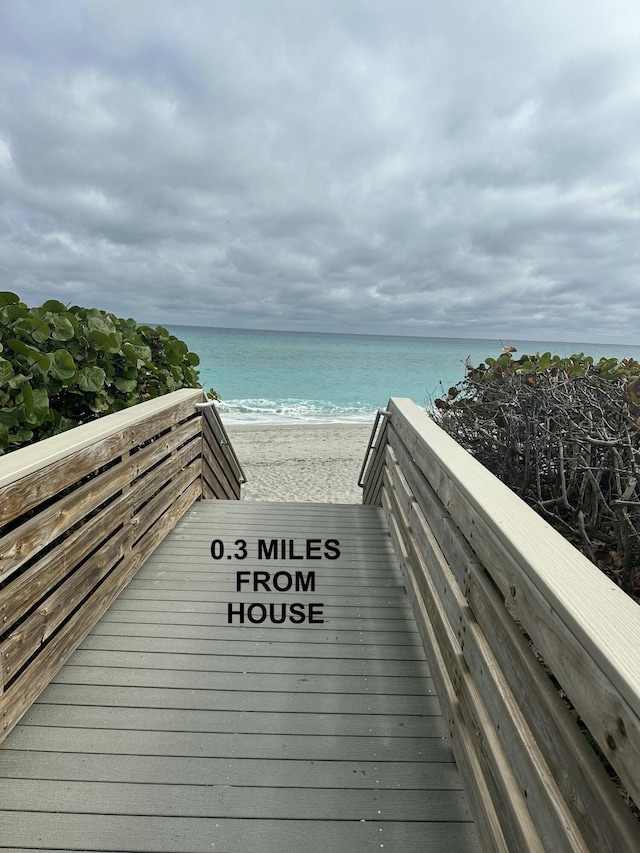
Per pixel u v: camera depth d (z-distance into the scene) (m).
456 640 1.69
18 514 1.55
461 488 1.64
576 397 3.00
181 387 4.33
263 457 10.32
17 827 1.37
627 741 0.68
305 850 1.34
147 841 1.35
